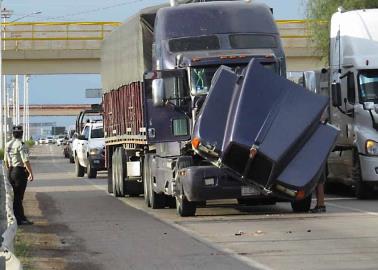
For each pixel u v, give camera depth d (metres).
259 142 17.89
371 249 14.19
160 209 23.02
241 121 18.05
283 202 23.02
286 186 18.16
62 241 16.25
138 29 22.98
